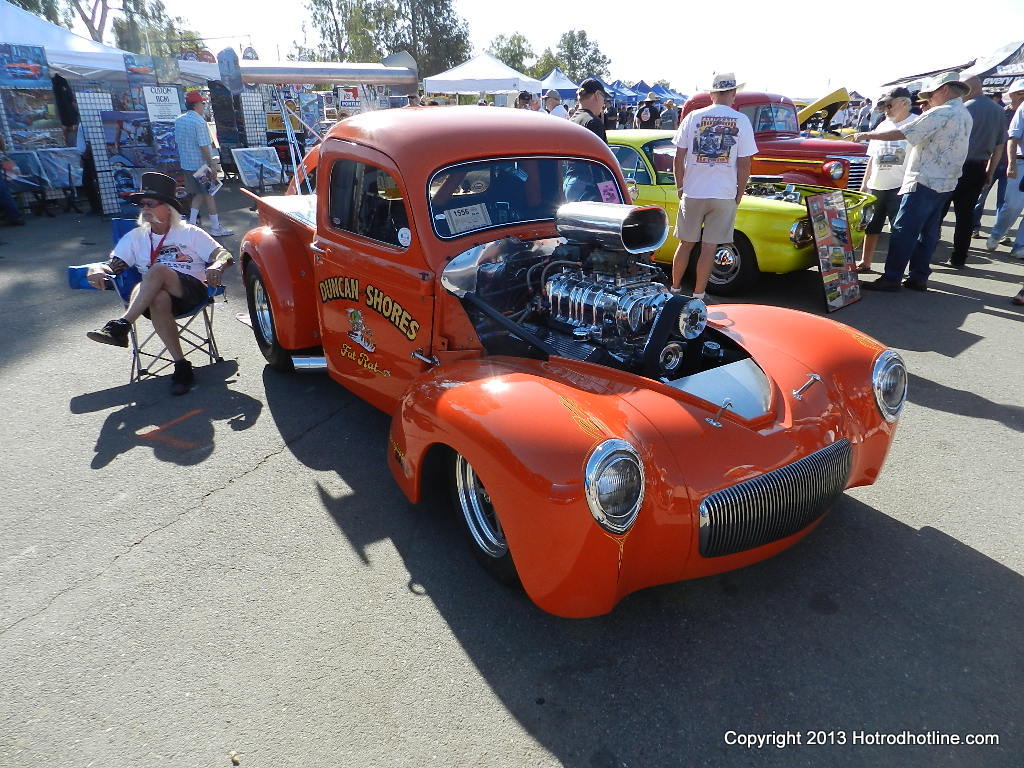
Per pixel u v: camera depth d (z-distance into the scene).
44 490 3.55
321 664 2.43
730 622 2.58
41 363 5.25
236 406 4.51
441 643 2.52
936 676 2.31
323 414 4.38
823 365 2.81
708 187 5.55
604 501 2.10
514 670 2.39
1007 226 8.69
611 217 2.79
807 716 2.18
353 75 12.16
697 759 2.04
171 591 2.81
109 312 6.51
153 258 4.77
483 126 3.46
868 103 20.17
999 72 17.89
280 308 4.41
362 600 2.75
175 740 2.14
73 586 2.85
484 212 3.37
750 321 3.16
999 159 8.37
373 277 3.51
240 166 13.62
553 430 2.22
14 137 11.88
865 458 2.78
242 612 2.69
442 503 3.39
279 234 4.60
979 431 4.03
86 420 4.32
